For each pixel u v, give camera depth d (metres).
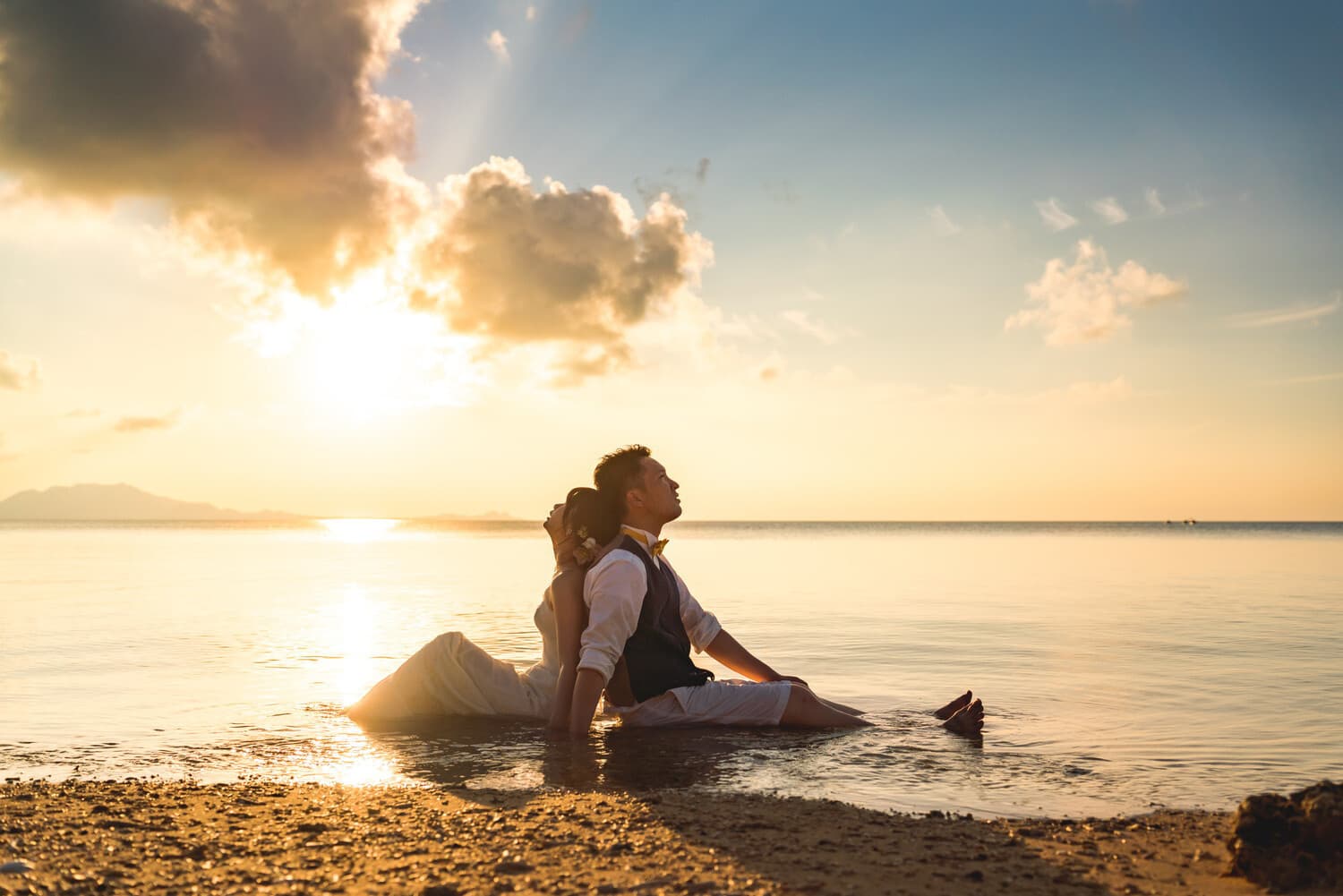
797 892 2.28
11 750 4.53
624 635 4.92
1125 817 3.27
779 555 37.09
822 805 3.32
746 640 9.16
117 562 28.34
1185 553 38.41
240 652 8.32
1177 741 4.66
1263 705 5.68
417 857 2.64
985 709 5.60
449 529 188.50
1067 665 7.50
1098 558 33.44
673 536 87.31
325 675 7.00
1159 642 8.96
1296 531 148.25
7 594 15.20
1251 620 11.06
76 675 6.99
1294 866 2.38
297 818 3.13
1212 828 3.04
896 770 4.04
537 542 70.31
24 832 2.92
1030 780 3.87
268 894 2.32
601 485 5.25
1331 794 2.47
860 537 87.12
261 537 82.12
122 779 3.95
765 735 4.82
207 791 3.58
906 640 9.12
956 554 37.91
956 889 2.34
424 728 5.07
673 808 3.24
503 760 4.24
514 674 5.52
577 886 2.34
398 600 14.55
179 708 5.67
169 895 2.32
